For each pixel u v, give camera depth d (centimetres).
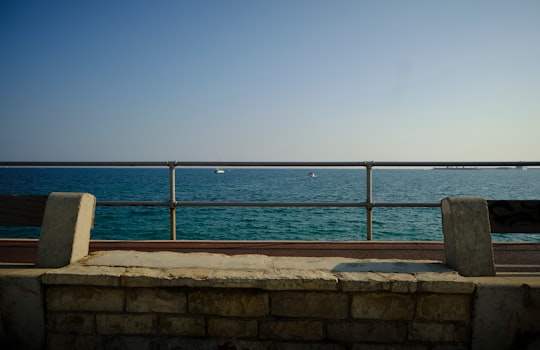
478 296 271
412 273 287
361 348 278
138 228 1627
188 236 1460
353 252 430
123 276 278
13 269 294
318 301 278
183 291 282
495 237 1447
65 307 286
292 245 467
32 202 350
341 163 496
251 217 1955
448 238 309
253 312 280
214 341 282
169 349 282
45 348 288
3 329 286
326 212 2156
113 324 285
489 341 273
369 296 277
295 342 280
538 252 427
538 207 331
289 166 504
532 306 269
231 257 329
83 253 324
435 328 277
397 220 1884
